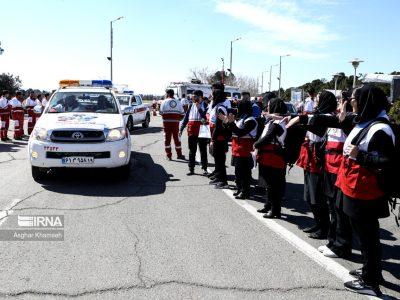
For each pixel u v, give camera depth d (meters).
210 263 4.26
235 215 6.04
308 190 5.18
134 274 3.96
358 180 3.61
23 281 3.76
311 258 4.49
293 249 4.74
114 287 3.68
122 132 7.79
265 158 5.86
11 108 15.67
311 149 5.06
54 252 4.46
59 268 4.05
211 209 6.32
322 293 3.70
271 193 5.93
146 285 3.74
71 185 7.66
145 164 10.35
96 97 9.15
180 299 3.50
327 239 5.14
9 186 7.46
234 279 3.91
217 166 7.93
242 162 6.94
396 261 4.58
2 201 6.44
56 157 7.40
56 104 8.84
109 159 7.52
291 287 3.79
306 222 5.85
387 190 3.48
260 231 5.35
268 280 3.91
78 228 5.25
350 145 3.56
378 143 3.44
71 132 7.43
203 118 8.84
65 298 3.47
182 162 10.86
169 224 5.51
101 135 7.53
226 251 4.61
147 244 4.75
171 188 7.68
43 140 7.43
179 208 6.31
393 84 22.11
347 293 3.71
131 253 4.47
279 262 4.35
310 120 4.42
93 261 4.24
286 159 5.75
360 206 3.63
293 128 5.67
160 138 16.92
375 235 3.69
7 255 4.36
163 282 3.81
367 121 3.62
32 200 6.53
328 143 4.75
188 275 3.96
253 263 4.30
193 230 5.29
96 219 5.64
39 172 7.87
